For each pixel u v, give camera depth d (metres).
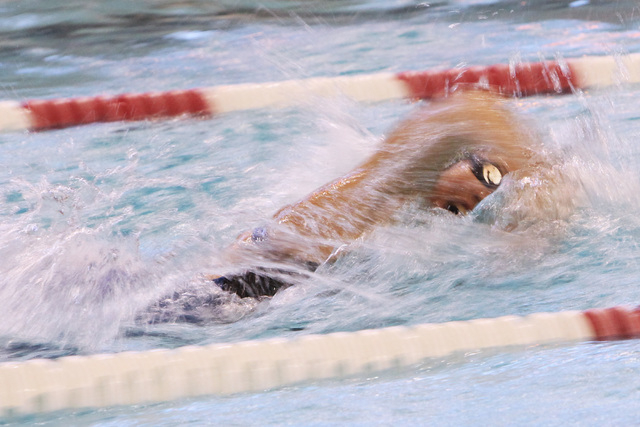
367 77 14.70
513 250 7.16
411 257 7.04
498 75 14.75
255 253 6.94
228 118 13.47
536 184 7.38
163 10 22.36
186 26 20.67
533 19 19.53
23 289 6.66
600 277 6.72
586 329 5.95
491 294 6.61
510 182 7.22
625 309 6.07
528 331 5.93
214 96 14.07
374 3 22.28
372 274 6.94
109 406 5.34
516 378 5.19
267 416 4.91
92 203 9.13
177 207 8.95
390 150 7.32
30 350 5.89
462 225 7.14
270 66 16.56
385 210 7.10
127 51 18.56
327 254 6.96
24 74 16.81
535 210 7.32
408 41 18.19
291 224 7.02
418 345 5.82
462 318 6.20
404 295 6.68
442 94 14.40
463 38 18.14
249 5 22.53
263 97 14.21
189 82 15.52
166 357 5.66
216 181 9.88
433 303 6.50
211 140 12.09
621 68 14.80
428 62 16.19
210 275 6.84
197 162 10.92
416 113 7.64
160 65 17.16
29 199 9.22
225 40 19.20
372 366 5.69
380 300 6.61
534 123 8.43
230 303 6.60
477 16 20.12
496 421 4.51
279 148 11.28
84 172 10.62
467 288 6.74
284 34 19.56
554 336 5.90
